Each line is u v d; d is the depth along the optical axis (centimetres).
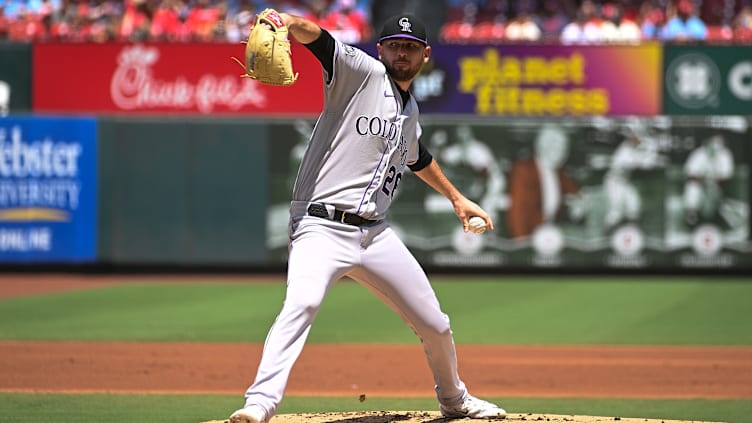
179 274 6197
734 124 6009
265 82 1703
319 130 1853
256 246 6112
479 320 4506
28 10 6531
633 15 6656
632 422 2109
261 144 6072
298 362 3425
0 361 3372
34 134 6059
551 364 3403
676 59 6050
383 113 1848
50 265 6222
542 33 6862
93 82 6125
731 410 2569
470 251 6097
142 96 6122
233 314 4622
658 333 4144
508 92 6094
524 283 5891
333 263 1828
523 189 6072
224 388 2909
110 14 6512
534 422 2070
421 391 2884
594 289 5616
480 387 2973
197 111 6141
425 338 1980
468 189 6072
